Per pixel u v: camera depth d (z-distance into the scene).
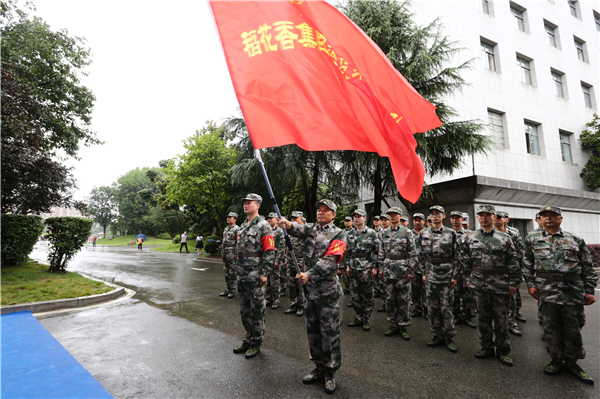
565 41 23.80
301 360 3.98
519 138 19.53
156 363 3.83
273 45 3.49
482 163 17.64
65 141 15.38
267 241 4.23
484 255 4.24
